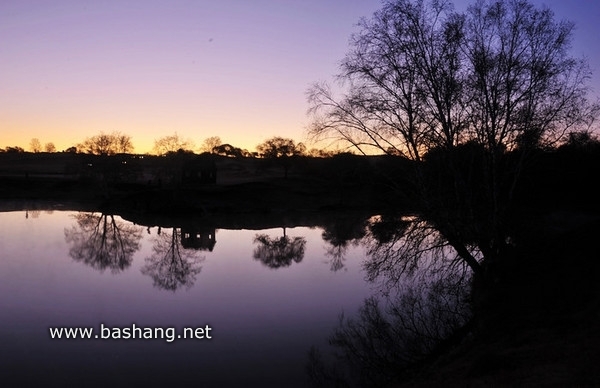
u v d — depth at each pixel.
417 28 21.23
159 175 114.19
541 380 10.28
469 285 22.84
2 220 67.62
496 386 10.55
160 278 32.50
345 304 25.59
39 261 37.88
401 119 21.45
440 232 21.44
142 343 19.56
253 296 27.48
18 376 16.20
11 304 25.11
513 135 21.25
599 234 21.62
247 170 156.75
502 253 21.56
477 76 21.05
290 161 130.25
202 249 46.81
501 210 21.36
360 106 21.67
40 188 107.56
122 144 105.12
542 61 20.95
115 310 24.27
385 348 19.00
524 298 17.61
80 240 51.03
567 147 23.92
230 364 17.38
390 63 21.31
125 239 53.12
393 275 23.23
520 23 21.03
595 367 10.35
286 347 19.16
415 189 22.02
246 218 77.94
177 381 15.86
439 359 15.92
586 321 13.81
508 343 13.91
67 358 17.83
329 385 15.80
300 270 35.56
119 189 108.12
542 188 26.31
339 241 51.84
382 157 22.25
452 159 21.20
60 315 23.28
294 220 75.19
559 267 19.44
